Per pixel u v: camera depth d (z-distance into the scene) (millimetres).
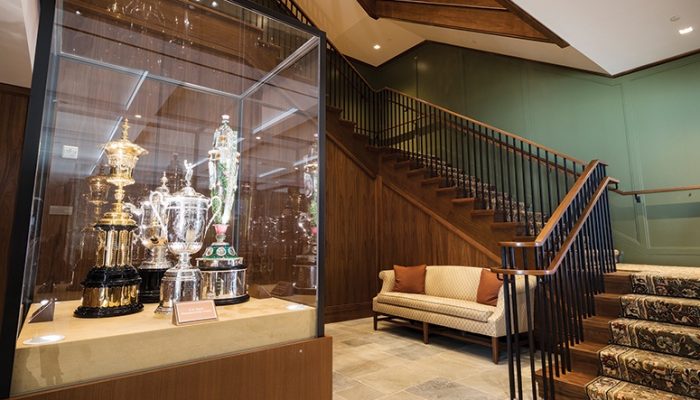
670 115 4059
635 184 4246
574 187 2822
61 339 896
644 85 4270
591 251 2891
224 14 1654
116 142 1513
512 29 4504
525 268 2348
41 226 1089
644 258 4125
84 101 1441
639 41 3754
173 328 1046
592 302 2756
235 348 1155
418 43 7344
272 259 1741
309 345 1312
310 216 1572
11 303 837
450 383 2750
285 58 1801
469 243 4445
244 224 1994
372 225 5480
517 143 5406
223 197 1798
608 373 2256
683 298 2533
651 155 4160
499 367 3123
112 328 1021
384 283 4629
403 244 5219
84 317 1122
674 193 3982
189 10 1628
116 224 1334
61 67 1275
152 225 1522
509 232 4078
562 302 2457
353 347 3746
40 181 1030
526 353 3537
